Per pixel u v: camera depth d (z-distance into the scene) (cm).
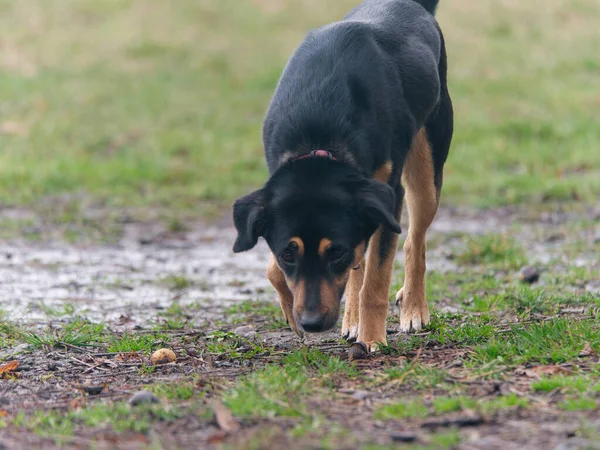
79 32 3136
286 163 820
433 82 951
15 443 628
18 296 1166
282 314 1040
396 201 893
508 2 3378
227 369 822
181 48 2983
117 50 2952
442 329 908
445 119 1011
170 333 975
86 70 2773
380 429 629
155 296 1177
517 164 2008
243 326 1006
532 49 2892
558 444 586
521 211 1652
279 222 796
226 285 1235
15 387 787
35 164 1981
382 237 866
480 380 732
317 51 880
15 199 1752
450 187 1822
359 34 891
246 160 2067
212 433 634
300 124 834
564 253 1330
